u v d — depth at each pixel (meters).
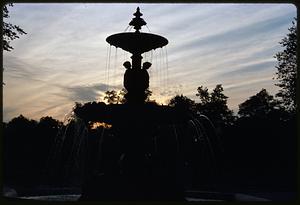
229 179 54.53
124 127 13.51
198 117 16.31
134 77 14.01
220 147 53.12
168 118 13.29
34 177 46.16
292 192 35.62
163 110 13.09
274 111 61.72
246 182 53.81
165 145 32.69
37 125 50.78
